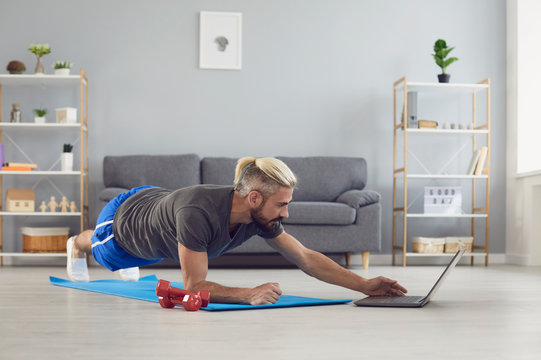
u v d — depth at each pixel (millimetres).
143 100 5285
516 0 5359
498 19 5551
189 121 5316
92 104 5238
